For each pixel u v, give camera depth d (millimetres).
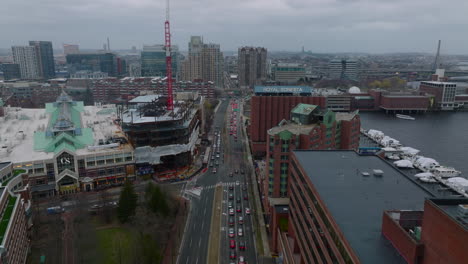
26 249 117688
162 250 124250
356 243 60719
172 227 139500
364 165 101438
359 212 72125
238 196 171250
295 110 171375
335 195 80188
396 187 85375
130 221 139500
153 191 144250
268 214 143000
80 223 139250
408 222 63125
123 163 180625
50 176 166500
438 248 48281
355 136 190125
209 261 119438
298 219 103188
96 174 175375
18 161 161875
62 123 198250
